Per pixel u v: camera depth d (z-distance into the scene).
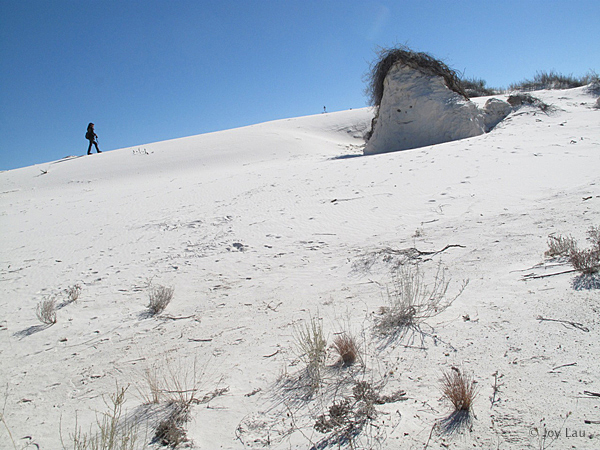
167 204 12.92
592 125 13.25
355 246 6.98
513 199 7.66
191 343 4.45
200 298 5.84
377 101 19.45
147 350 4.45
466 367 3.04
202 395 3.30
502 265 4.94
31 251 9.65
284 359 3.70
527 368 2.87
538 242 5.39
